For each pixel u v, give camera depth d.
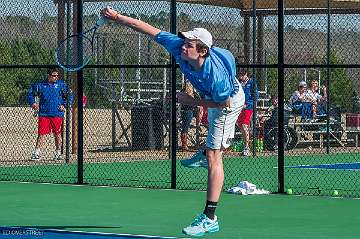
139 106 38.25
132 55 39.75
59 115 33.81
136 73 39.66
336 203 22.30
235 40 38.12
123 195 23.75
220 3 38.53
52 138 44.06
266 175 29.80
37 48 38.25
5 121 52.00
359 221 19.44
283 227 18.59
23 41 38.19
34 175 28.27
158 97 40.69
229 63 17.11
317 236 17.50
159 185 26.19
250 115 36.53
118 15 17.44
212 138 17.62
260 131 39.06
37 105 34.91
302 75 45.03
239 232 17.86
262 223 19.11
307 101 40.16
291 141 39.75
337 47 43.38
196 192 24.41
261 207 21.52
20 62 38.19
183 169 30.77
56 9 33.88
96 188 25.23
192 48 16.72
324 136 41.69
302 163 34.28
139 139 38.38
